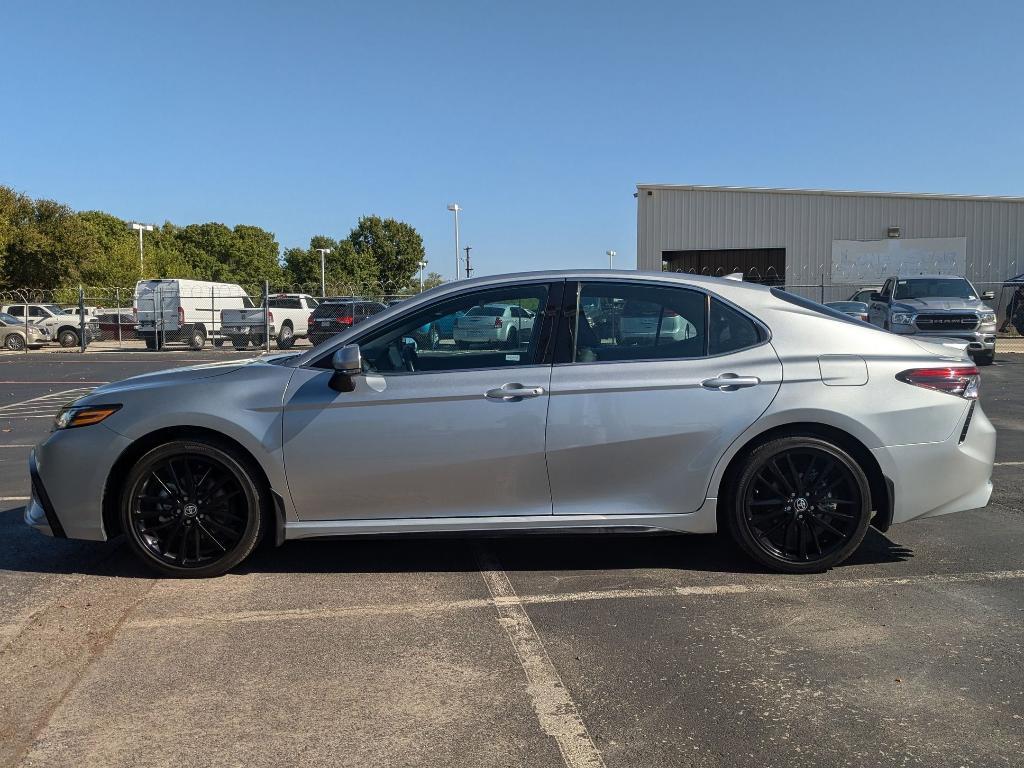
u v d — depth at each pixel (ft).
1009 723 9.35
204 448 13.69
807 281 99.55
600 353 13.82
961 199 95.61
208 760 8.70
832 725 9.35
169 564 14.10
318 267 236.43
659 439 13.55
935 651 11.25
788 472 13.89
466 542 16.31
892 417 13.66
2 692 10.25
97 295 127.85
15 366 66.18
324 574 14.48
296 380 13.82
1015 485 20.92
